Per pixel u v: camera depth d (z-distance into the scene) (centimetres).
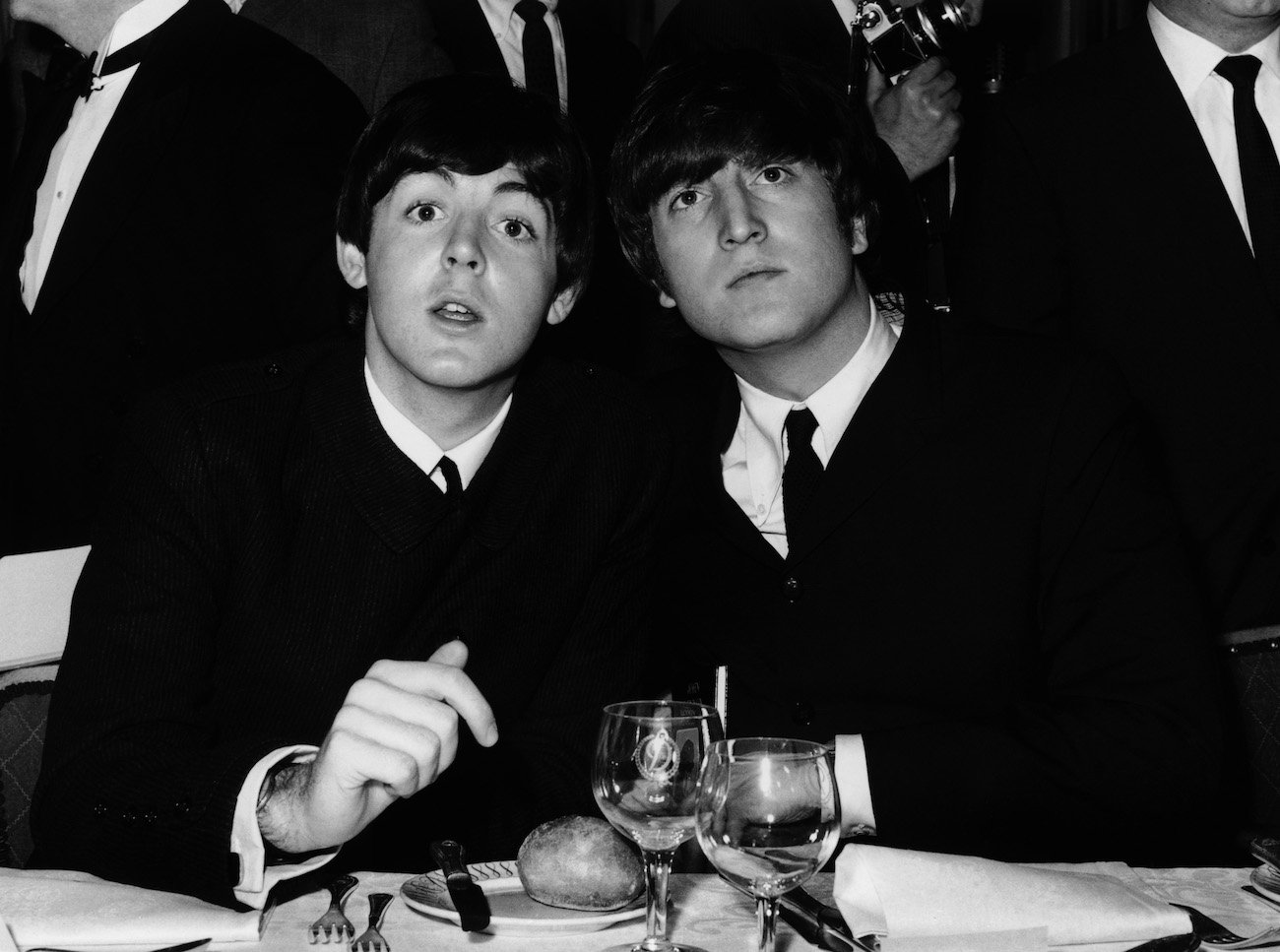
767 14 252
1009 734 145
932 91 255
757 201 159
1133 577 156
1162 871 121
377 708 117
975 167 236
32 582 156
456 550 154
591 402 168
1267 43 227
